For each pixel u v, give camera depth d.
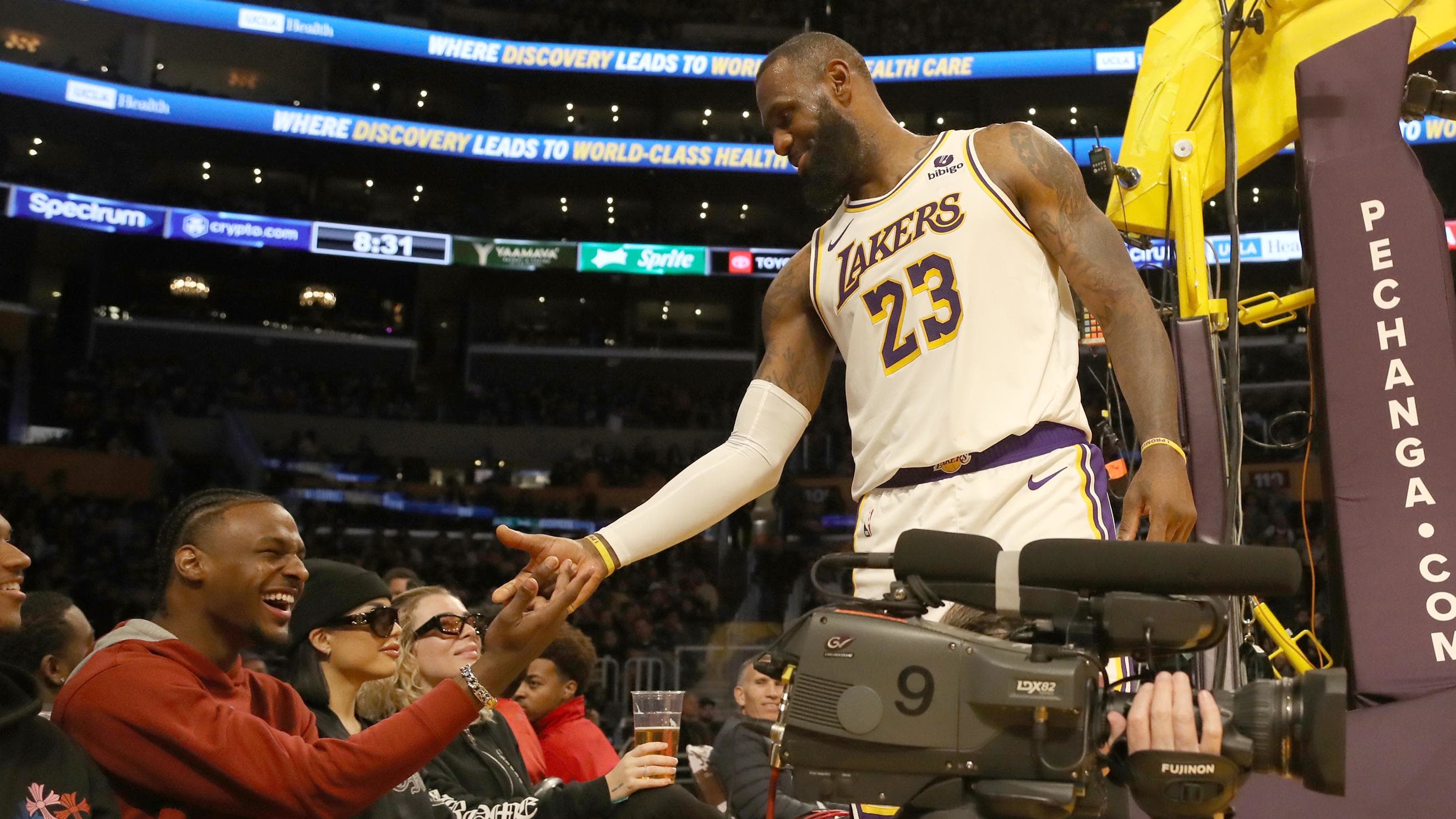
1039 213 2.17
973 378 2.11
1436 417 2.50
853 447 2.32
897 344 2.20
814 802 1.45
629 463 23.59
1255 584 1.39
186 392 23.20
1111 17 24.62
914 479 2.17
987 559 1.51
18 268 23.77
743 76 24.91
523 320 27.41
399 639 3.63
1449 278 2.56
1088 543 1.45
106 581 17.91
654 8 26.94
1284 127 3.54
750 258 25.22
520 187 26.66
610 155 24.62
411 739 2.14
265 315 25.98
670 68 24.92
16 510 18.70
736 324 27.58
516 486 22.62
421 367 26.94
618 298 27.55
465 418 24.75
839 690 1.45
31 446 20.23
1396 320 2.59
